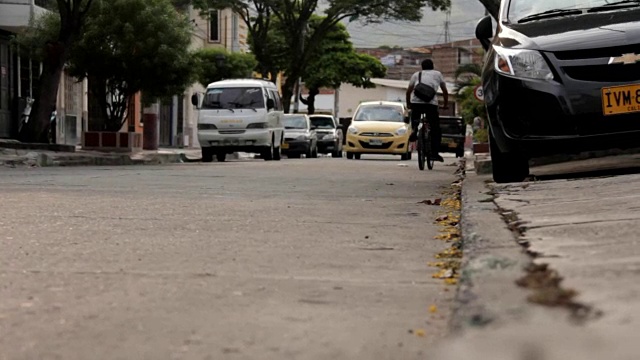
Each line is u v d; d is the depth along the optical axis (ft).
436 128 58.85
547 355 8.28
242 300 13.35
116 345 10.73
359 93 332.60
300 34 142.92
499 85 30.14
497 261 13.61
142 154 86.12
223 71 131.34
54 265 16.55
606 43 28.66
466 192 28.78
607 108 28.35
